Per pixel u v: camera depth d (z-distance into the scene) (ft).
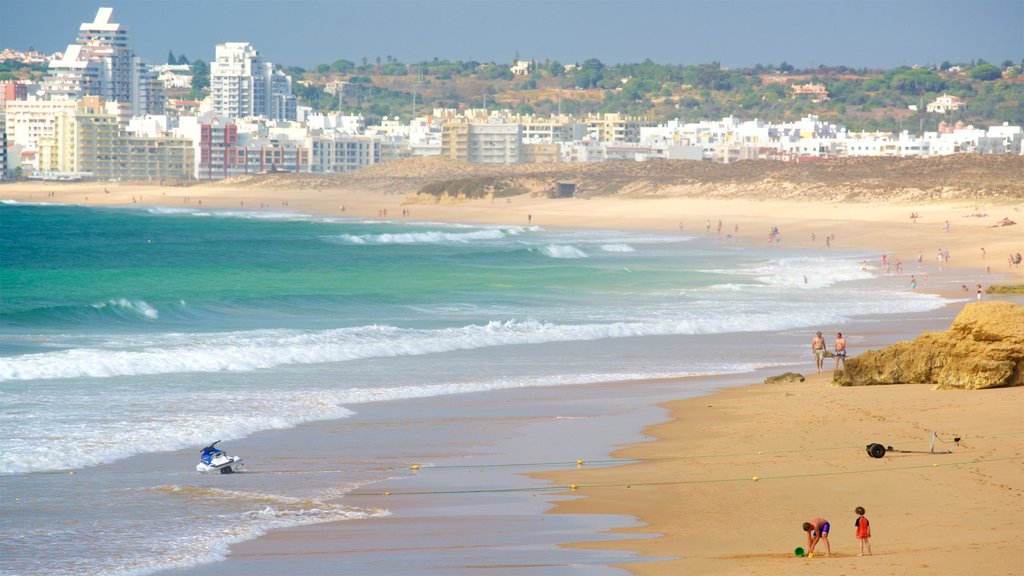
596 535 120.67
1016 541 107.65
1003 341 201.26
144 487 143.54
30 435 171.01
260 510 133.08
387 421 191.31
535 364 259.60
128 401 203.10
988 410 178.91
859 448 157.58
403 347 279.69
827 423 178.40
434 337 295.89
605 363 262.06
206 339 287.07
